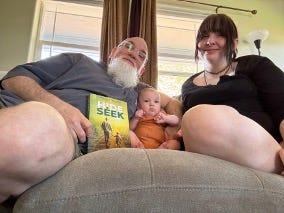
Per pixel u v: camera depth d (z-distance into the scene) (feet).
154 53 8.16
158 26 9.57
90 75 3.91
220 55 4.44
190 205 1.49
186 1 9.57
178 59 9.46
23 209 1.38
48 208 1.38
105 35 8.05
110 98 3.64
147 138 3.83
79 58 4.15
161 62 9.32
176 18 9.66
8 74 3.49
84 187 1.45
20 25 7.95
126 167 1.57
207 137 1.91
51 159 1.46
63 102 2.97
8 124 1.36
